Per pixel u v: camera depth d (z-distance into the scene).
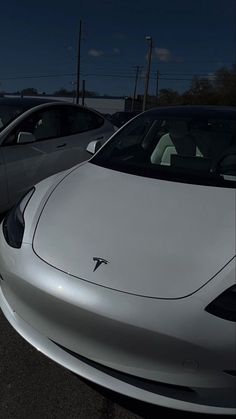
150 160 2.79
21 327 1.98
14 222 2.20
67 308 1.71
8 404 1.88
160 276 1.69
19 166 3.84
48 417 1.82
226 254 1.75
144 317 1.59
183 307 1.59
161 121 3.16
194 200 2.18
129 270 1.72
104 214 2.07
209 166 2.60
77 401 1.92
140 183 2.42
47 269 1.82
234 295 1.61
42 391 1.97
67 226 2.02
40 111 4.27
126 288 1.67
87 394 1.96
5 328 2.45
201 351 1.56
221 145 2.78
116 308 1.63
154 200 2.19
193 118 3.12
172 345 1.57
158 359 1.61
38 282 1.80
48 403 1.90
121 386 1.72
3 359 2.18
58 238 1.95
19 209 2.31
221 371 1.58
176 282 1.66
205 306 1.59
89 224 2.01
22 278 1.87
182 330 1.56
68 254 1.85
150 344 1.59
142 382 1.70
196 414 1.86
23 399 1.91
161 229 1.92
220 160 2.64
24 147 3.93
